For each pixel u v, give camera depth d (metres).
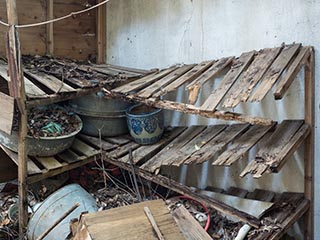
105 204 2.85
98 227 1.68
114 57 4.20
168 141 3.07
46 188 3.17
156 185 3.12
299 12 2.47
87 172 3.35
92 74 3.37
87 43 4.30
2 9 3.59
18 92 2.52
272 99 2.63
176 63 3.42
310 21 2.42
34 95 2.66
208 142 2.66
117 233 1.68
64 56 4.14
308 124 2.39
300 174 2.54
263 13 2.68
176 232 1.76
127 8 3.90
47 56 3.92
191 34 3.24
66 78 3.17
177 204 2.77
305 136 2.34
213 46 3.07
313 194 2.45
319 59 2.38
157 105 2.72
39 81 3.01
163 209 1.86
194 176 3.20
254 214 2.33
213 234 2.44
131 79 3.29
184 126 3.28
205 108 2.40
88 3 4.23
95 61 4.32
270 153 2.19
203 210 2.66
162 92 2.75
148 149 3.01
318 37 2.39
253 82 2.32
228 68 2.82
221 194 2.65
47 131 2.91
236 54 2.90
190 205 2.75
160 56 3.58
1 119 2.72
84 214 1.77
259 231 2.19
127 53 3.99
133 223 1.74
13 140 2.82
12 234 2.70
